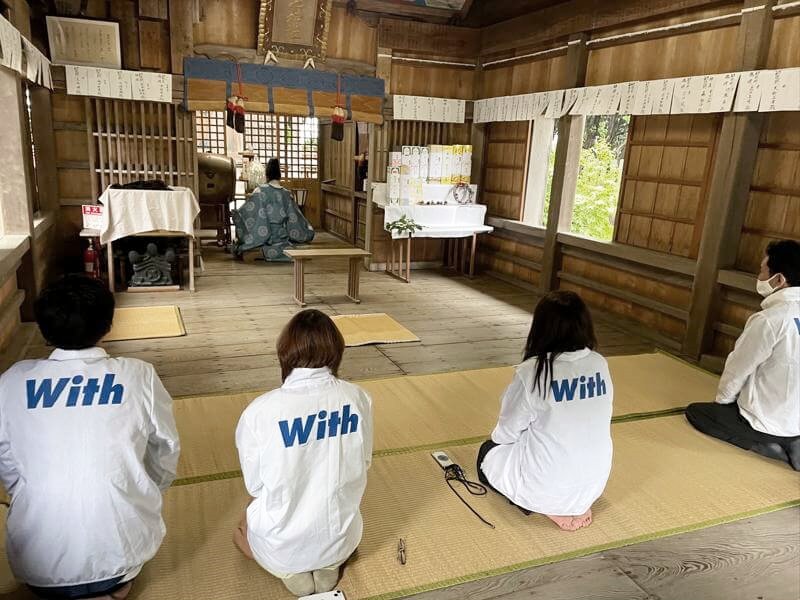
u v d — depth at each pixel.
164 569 1.88
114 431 1.49
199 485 2.35
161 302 5.07
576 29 5.23
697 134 4.35
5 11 3.84
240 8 5.83
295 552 1.69
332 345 1.66
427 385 3.49
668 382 3.71
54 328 1.46
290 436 1.60
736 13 3.93
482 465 2.34
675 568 2.02
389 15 6.32
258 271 6.51
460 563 1.98
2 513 2.07
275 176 7.07
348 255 5.13
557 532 2.17
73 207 5.80
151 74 5.62
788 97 3.48
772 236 3.85
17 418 1.45
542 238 6.00
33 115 5.37
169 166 5.99
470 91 6.91
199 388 3.32
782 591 1.95
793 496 2.48
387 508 2.26
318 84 6.18
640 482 2.53
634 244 5.00
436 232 6.27
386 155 6.68
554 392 1.99
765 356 2.71
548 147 6.28
